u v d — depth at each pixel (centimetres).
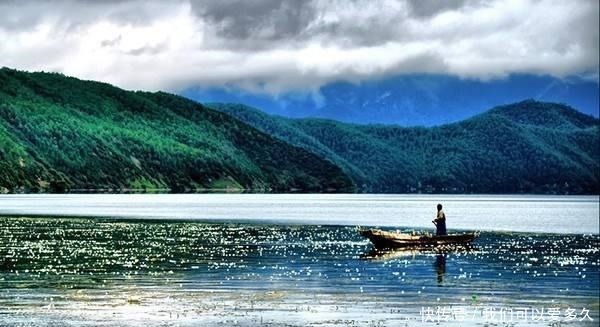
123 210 14388
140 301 3744
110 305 3641
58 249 6009
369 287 4184
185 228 8956
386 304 3709
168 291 4028
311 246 6538
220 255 5697
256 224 10156
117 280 4378
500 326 3284
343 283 4322
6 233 7662
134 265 5047
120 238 7200
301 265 5125
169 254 5725
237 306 3644
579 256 5819
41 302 3694
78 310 3522
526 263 5303
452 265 5162
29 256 5488
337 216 13500
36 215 11831
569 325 3303
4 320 3306
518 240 7569
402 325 3278
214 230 8662
